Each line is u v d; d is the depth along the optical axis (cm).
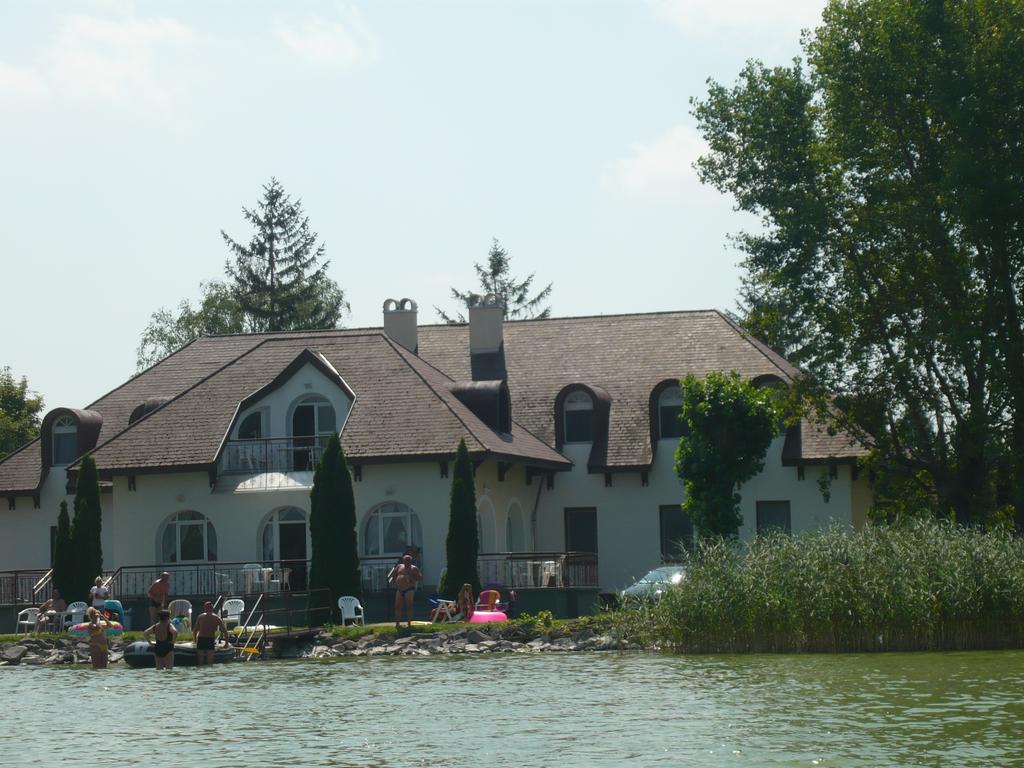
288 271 9919
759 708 2411
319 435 4922
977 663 2931
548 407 5500
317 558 4284
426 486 4731
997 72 4269
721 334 5622
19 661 3950
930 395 4619
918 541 3309
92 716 2612
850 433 4709
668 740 2134
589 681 2881
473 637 3800
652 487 5250
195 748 2206
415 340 5819
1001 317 4512
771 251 4706
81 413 5488
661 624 3491
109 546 5444
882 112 4525
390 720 2431
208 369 5869
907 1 4422
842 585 3241
